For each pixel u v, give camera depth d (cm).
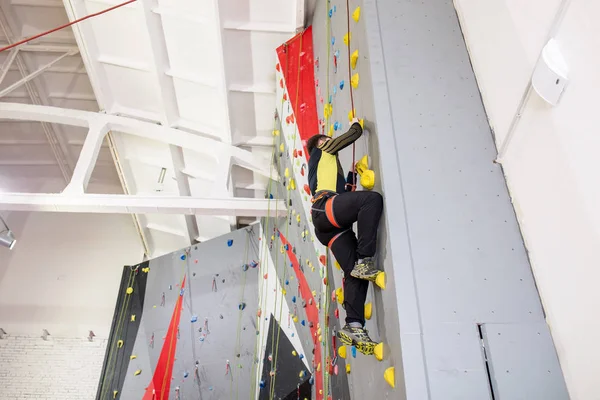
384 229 231
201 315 658
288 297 525
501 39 244
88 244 875
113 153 686
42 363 792
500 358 195
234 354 600
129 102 620
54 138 773
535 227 213
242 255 659
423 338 198
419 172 238
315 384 423
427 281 211
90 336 806
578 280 184
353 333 220
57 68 669
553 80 193
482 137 252
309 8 479
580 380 182
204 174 682
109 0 495
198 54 521
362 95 285
